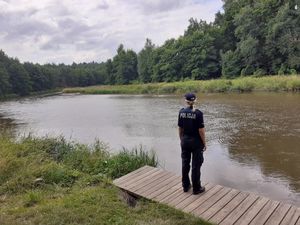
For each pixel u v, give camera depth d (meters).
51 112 33.53
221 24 80.19
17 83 86.50
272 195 8.88
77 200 6.65
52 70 118.31
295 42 53.69
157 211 5.98
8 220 5.71
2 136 11.60
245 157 12.74
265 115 22.66
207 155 13.26
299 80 39.66
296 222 5.32
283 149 13.63
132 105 36.25
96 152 10.49
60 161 9.98
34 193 7.04
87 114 30.09
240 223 5.37
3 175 8.04
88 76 128.75
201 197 6.46
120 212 6.09
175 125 21.22
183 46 76.12
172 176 7.67
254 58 59.34
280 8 55.72
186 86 52.53
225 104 30.81
